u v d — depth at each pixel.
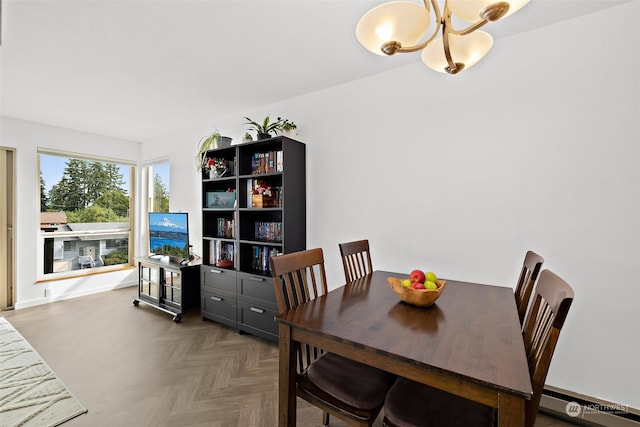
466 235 2.14
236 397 1.89
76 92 2.82
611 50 1.71
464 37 1.27
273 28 1.87
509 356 0.97
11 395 1.88
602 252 1.74
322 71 2.45
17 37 1.93
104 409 1.76
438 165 2.24
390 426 1.11
